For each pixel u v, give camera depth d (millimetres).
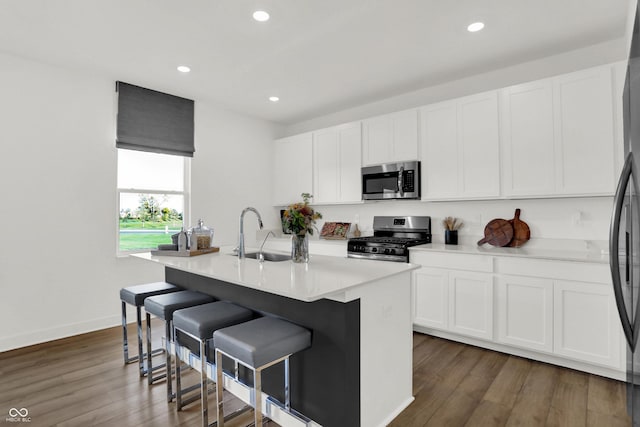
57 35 2631
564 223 2986
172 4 2246
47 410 2031
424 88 3791
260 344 1555
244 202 4711
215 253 2832
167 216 4023
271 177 5078
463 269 2945
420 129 3578
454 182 3326
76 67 3215
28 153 3035
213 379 2324
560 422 1897
